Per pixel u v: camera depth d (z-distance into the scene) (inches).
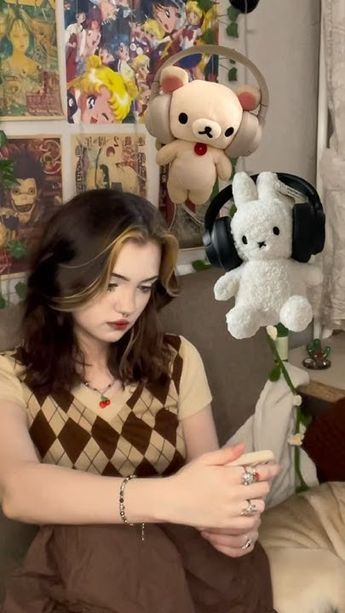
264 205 37.4
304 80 71.2
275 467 35.3
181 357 46.8
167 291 44.4
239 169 66.3
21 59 48.1
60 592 36.9
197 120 47.9
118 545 36.0
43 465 37.0
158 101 48.9
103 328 40.3
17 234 50.3
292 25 68.5
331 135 69.4
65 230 39.7
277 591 41.4
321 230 38.5
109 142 54.7
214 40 60.9
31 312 42.5
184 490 33.9
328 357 67.6
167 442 44.5
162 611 35.4
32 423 41.8
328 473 55.8
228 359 55.4
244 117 49.9
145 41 55.5
